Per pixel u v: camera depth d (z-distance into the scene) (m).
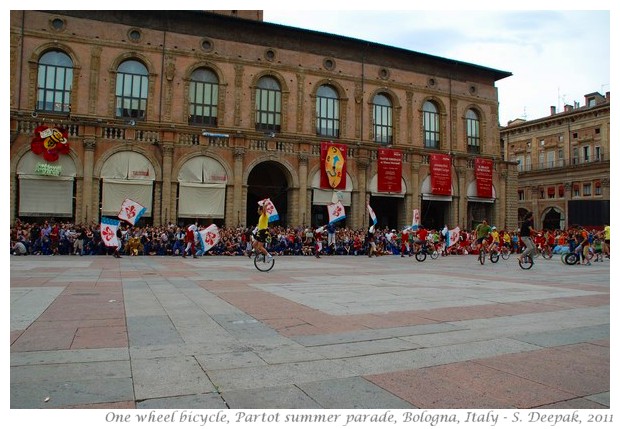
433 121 46.84
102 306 9.78
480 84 48.94
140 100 36.19
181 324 8.12
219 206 36.59
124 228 31.98
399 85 44.69
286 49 40.38
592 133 64.81
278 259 29.09
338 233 37.25
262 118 39.53
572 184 65.88
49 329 7.56
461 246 40.69
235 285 13.79
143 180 34.84
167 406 4.52
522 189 73.88
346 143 41.34
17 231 29.03
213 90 38.22
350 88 42.59
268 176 44.66
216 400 4.68
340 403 4.65
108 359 5.95
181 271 18.50
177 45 37.03
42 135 32.50
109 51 35.28
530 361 6.09
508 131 77.69
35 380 5.14
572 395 4.93
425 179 44.72
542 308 10.16
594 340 7.23
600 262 28.83
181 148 35.84
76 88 34.31
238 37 38.84
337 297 11.54
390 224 48.34
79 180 33.38
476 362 6.04
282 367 5.75
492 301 11.15
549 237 33.66
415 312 9.51
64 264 21.14
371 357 6.21
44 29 33.84
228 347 6.64
